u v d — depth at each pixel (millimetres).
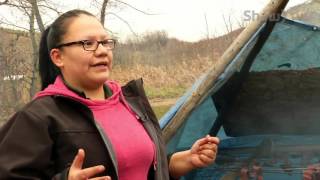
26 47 12336
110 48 1888
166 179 1967
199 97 3256
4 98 12227
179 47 21172
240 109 3629
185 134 3592
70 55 1823
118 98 1932
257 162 3625
